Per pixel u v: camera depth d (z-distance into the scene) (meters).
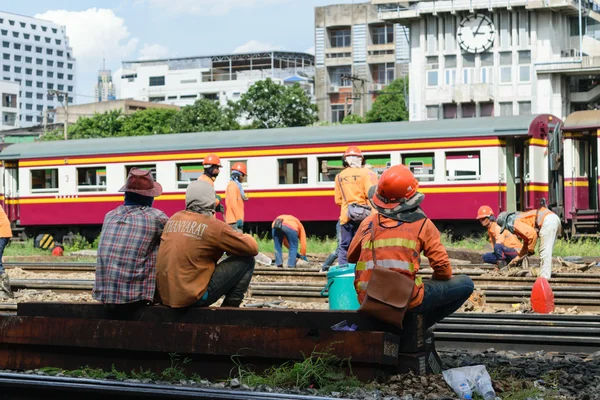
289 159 25.53
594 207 25.14
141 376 7.45
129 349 7.55
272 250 22.92
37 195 28.66
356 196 12.65
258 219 25.73
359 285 7.14
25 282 15.30
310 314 7.17
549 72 57.94
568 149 25.02
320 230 25.91
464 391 6.65
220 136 26.30
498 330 9.80
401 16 62.34
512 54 59.56
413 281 6.86
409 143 24.27
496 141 23.59
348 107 90.06
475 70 60.69
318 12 91.38
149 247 7.60
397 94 75.25
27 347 7.96
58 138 77.31
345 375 6.93
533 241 14.49
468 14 60.56
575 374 7.36
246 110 66.12
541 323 10.26
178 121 65.94
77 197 27.97
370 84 89.56
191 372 7.45
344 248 12.92
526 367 7.79
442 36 61.69
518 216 14.98
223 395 6.39
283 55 115.50
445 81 61.72
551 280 14.21
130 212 7.66
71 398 6.84
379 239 7.01
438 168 24.06
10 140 94.81
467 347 9.48
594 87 58.78
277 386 6.92
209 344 7.32
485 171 23.59
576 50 61.47
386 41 89.56
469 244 22.75
